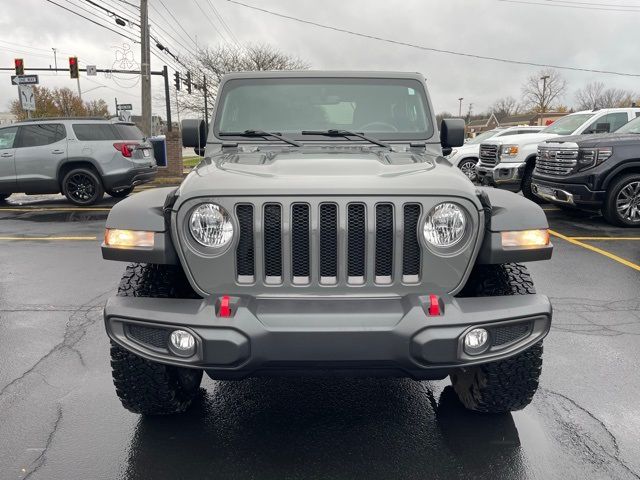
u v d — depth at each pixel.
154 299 2.50
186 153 44.88
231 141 3.74
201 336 2.34
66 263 6.79
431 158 3.19
